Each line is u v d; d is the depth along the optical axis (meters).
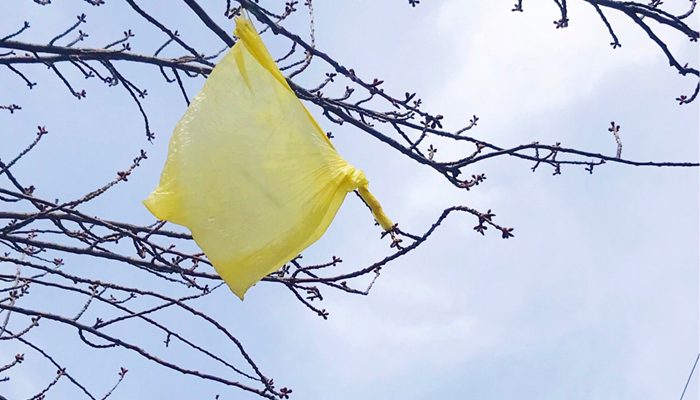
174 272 3.57
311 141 1.93
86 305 3.58
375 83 3.70
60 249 3.44
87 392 4.18
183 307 3.68
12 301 3.87
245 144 1.92
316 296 3.73
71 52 3.70
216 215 1.88
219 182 1.89
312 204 1.90
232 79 1.97
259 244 1.87
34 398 4.02
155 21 3.51
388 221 1.94
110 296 3.97
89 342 3.56
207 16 3.17
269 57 1.99
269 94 1.96
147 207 1.87
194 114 1.95
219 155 1.91
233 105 1.95
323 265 3.70
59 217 3.45
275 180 1.90
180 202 1.89
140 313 3.65
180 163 1.91
